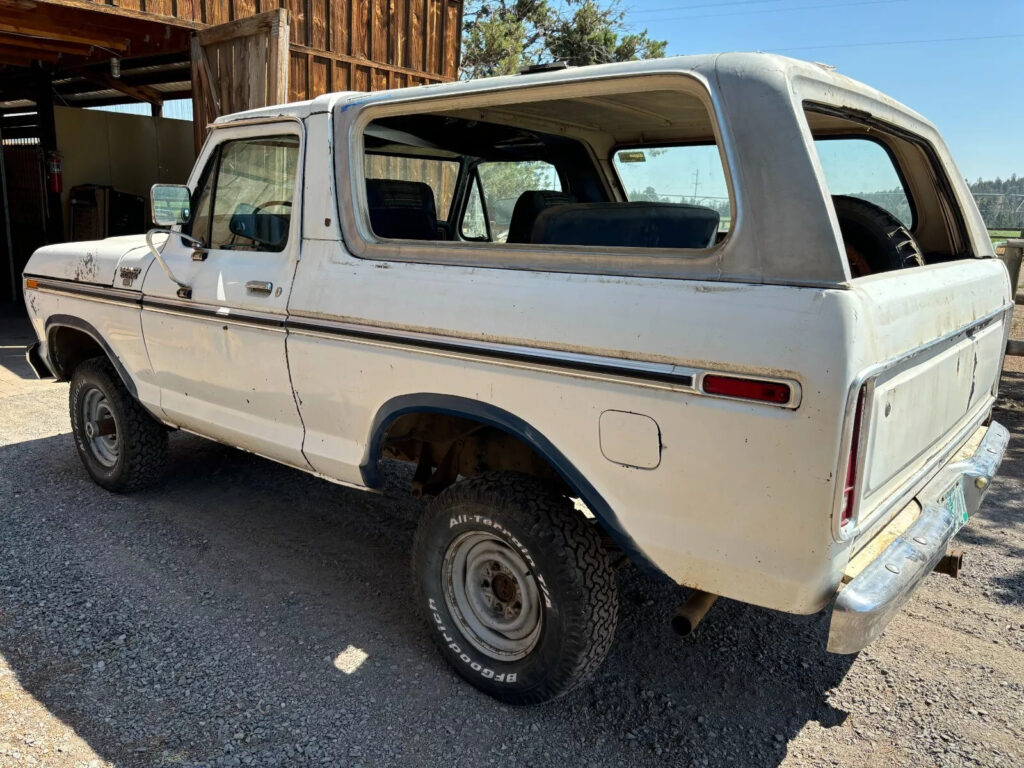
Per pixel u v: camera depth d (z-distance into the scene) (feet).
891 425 7.16
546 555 8.29
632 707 9.24
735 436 6.81
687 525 7.32
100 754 8.17
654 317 7.21
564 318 7.79
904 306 7.20
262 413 11.48
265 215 11.21
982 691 9.59
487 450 10.23
